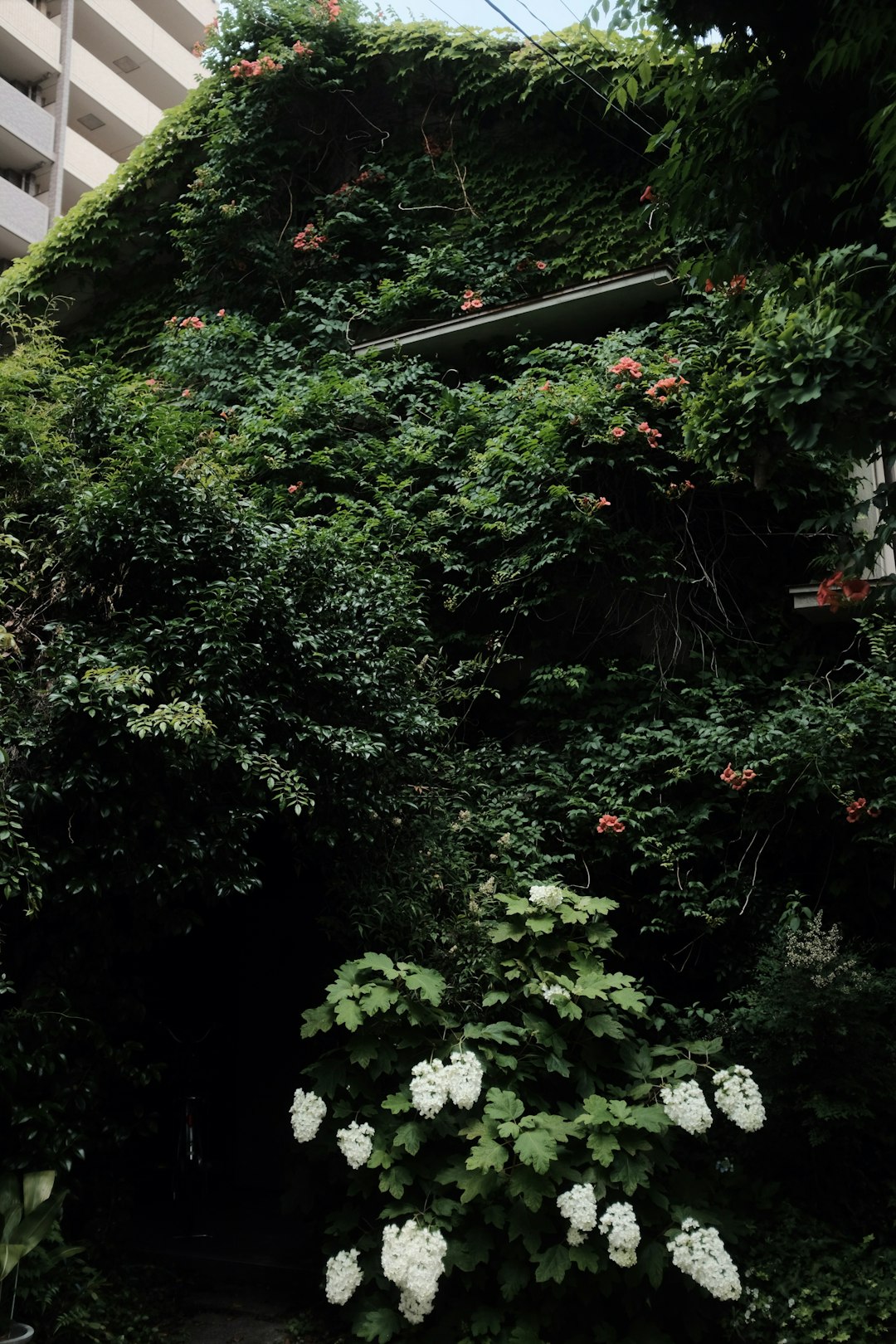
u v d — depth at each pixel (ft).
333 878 19.75
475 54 33.60
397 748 20.04
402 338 31.35
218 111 35.73
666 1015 20.36
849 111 15.56
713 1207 15.61
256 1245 19.03
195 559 17.88
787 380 14.14
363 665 19.76
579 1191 14.03
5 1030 15.01
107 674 15.31
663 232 17.08
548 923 17.12
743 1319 14.79
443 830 20.53
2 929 15.96
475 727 26.02
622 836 22.00
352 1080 15.78
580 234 31.45
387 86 35.73
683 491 24.56
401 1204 15.01
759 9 15.29
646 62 16.35
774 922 20.95
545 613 26.21
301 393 28.84
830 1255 15.40
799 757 20.52
